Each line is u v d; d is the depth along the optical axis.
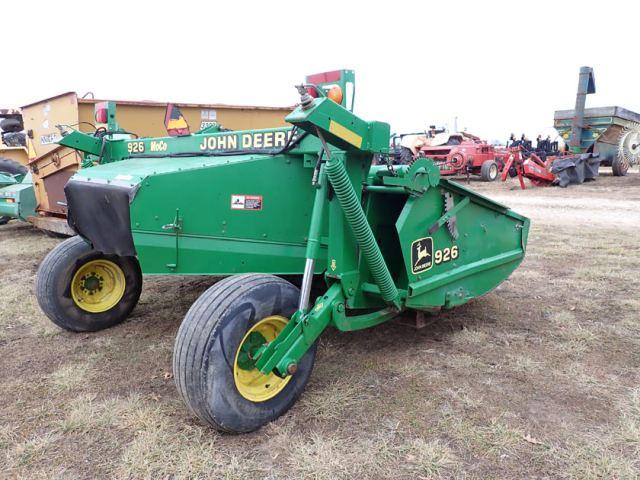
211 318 2.68
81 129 7.56
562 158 17.55
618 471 2.55
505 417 3.04
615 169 19.94
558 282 5.81
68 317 4.31
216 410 2.69
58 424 3.02
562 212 11.38
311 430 2.93
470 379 3.51
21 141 12.66
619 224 9.63
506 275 4.84
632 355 3.88
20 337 4.40
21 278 6.32
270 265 3.54
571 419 3.01
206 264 3.33
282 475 2.56
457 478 2.53
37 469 2.62
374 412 3.10
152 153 4.29
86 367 3.76
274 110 9.89
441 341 4.17
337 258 3.25
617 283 5.72
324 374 3.57
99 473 2.59
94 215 3.56
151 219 3.12
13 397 3.35
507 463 2.63
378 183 3.64
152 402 3.24
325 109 2.68
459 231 4.11
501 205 4.42
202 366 2.63
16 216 8.73
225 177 3.29
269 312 2.90
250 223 3.42
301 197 3.56
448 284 4.06
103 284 4.57
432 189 3.72
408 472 2.58
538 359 3.83
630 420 2.98
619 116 18.80
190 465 2.62
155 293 5.57
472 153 18.91
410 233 3.59
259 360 2.81
